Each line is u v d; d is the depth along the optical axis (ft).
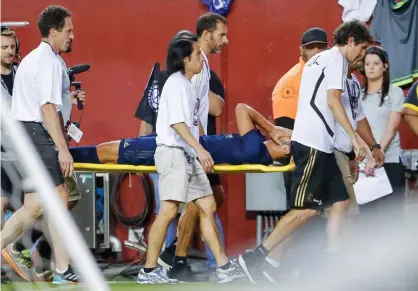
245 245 114.62
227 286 86.12
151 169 90.68
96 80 117.91
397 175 99.19
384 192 95.30
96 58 117.91
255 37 115.34
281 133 92.79
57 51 85.15
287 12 114.83
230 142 90.53
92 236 108.78
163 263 95.96
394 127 98.58
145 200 114.62
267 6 115.03
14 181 87.97
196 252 111.55
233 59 115.75
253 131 91.25
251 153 90.12
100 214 112.88
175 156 86.79
